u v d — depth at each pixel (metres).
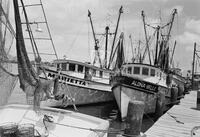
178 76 31.88
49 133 4.49
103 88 18.19
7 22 3.24
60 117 5.19
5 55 3.29
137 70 15.50
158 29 22.05
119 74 14.10
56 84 5.86
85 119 5.12
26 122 4.78
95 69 17.52
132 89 13.42
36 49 4.18
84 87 16.47
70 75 15.46
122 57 19.50
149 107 14.49
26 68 3.69
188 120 11.23
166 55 21.72
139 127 7.54
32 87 3.96
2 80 3.36
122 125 12.50
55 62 13.29
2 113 4.96
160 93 14.32
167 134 8.79
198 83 34.34
